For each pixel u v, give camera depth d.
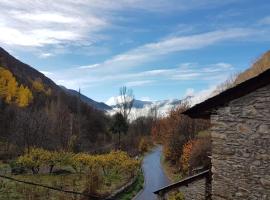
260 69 32.78
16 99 109.38
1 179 39.66
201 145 42.28
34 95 124.25
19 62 179.38
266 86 10.05
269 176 9.77
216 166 10.97
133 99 98.00
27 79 155.50
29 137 64.38
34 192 34.09
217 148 10.98
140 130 112.25
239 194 10.34
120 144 85.44
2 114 79.00
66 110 94.56
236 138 10.57
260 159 10.00
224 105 10.95
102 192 37.34
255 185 10.02
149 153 88.12
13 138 66.50
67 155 52.59
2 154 58.44
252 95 10.34
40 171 51.22
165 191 17.98
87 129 91.94
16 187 36.12
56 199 33.00
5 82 115.00
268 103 9.97
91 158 51.22
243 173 10.31
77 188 38.59
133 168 52.56
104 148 82.38
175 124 65.88
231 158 10.63
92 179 37.62
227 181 10.65
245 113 10.44
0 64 152.50
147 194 42.22
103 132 97.44
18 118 71.25
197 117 11.81
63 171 51.84
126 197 39.44
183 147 56.75
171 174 56.44
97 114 109.69
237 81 35.38
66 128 78.50
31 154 50.19
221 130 10.95
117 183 45.62
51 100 117.62
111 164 52.16
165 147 73.31
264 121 10.02
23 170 49.16
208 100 11.05
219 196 10.80
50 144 68.56
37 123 67.56
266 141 9.93
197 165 41.09
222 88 57.50
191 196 16.48
